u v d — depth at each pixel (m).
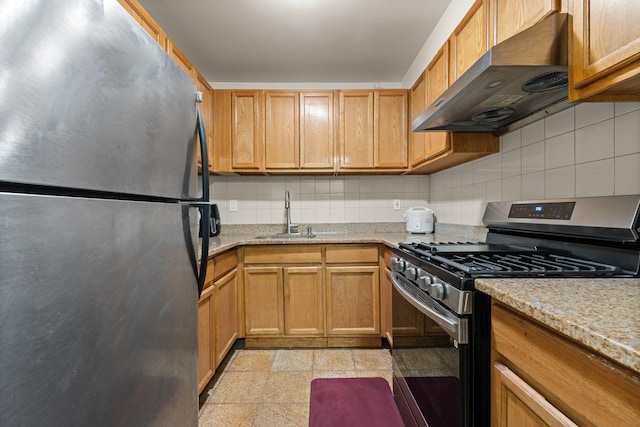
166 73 0.79
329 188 2.76
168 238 0.80
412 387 1.21
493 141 1.66
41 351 0.45
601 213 0.92
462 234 2.09
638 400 0.42
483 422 0.79
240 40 2.08
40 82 0.45
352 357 2.03
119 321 0.61
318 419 1.42
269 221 2.75
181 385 0.87
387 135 2.42
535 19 0.98
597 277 0.80
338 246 2.18
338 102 2.42
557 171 1.25
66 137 0.49
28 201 0.44
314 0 1.70
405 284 1.31
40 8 0.45
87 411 0.53
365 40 2.10
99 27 0.55
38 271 0.45
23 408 0.43
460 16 1.64
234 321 2.09
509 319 0.71
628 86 0.73
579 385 0.51
